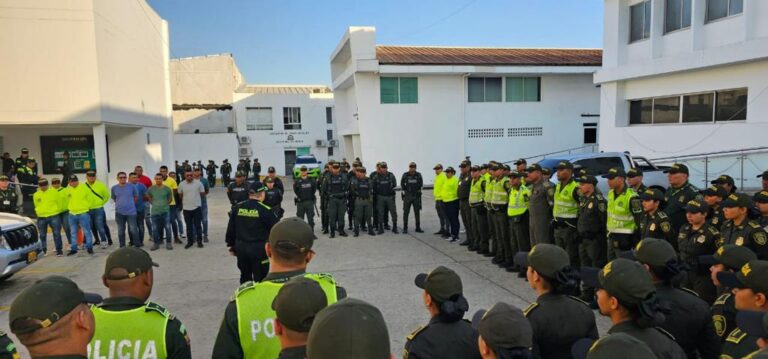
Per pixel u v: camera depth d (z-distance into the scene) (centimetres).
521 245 741
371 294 657
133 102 1730
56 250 946
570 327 268
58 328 163
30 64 1332
